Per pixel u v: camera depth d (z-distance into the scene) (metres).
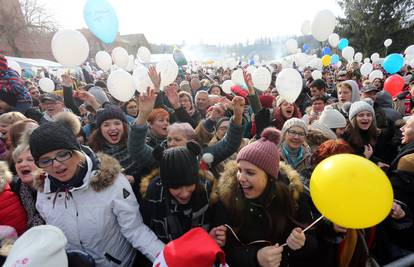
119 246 1.66
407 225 1.70
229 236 1.59
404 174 1.79
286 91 3.47
